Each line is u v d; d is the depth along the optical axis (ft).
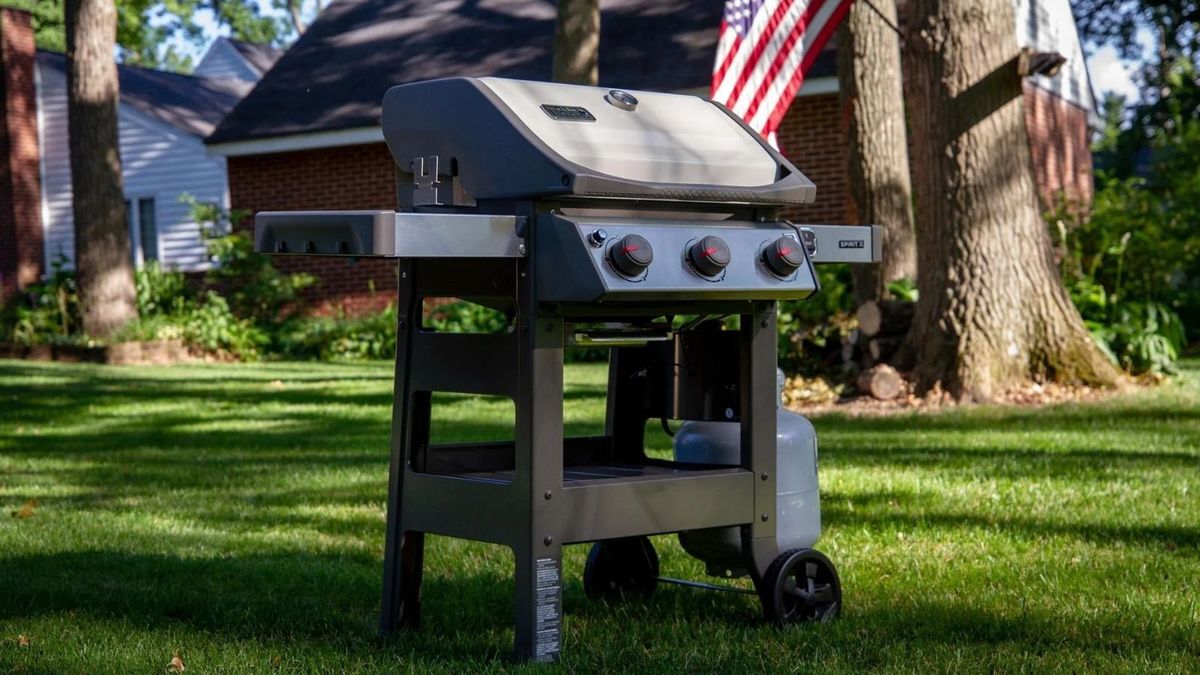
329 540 15.85
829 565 11.33
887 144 40.01
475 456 11.27
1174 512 16.19
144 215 73.15
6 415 33.37
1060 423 25.82
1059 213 44.57
